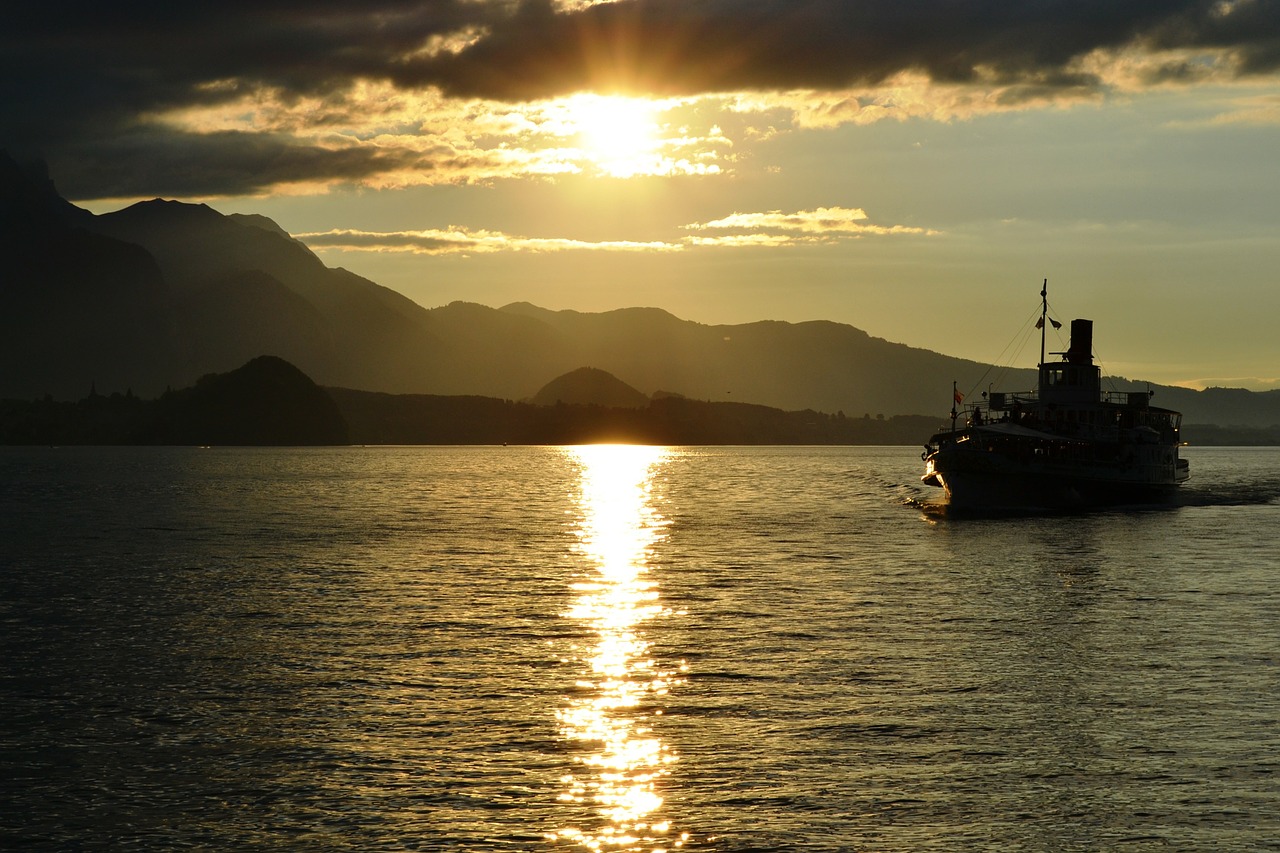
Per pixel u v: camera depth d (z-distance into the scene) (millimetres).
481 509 148250
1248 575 74500
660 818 29484
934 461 128875
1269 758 34000
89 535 104000
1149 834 28594
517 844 28016
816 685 42688
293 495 177375
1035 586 69500
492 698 40688
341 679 43625
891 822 29250
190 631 53750
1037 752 34562
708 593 66875
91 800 30859
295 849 27844
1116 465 130125
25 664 46281
